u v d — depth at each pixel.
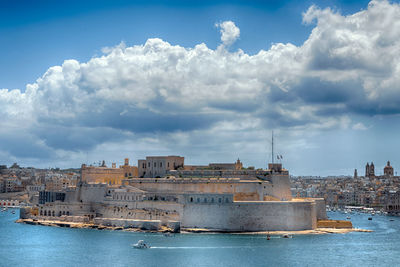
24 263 190.62
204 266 186.75
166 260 194.75
